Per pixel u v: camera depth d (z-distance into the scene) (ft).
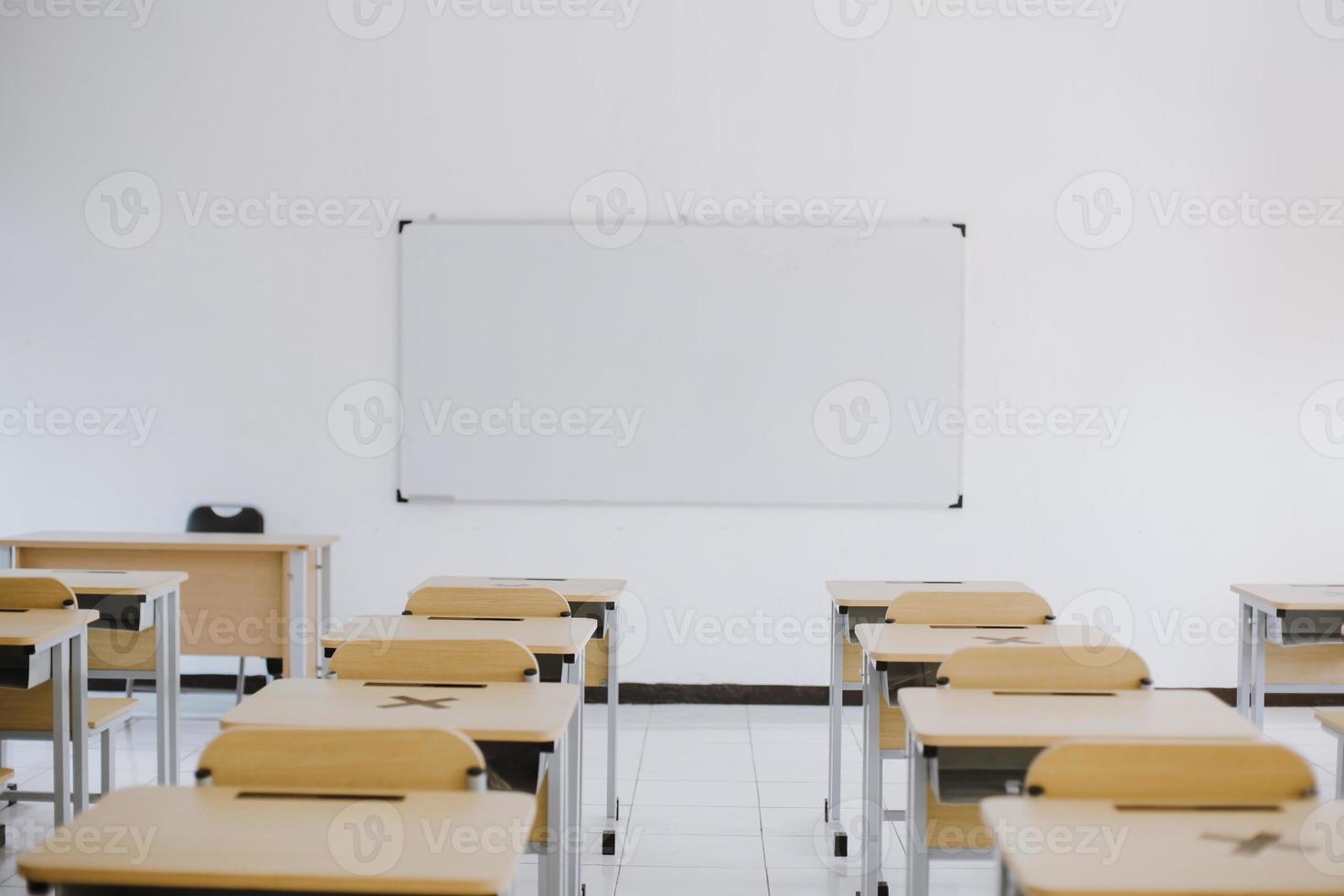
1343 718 8.87
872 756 9.32
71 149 16.55
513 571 16.62
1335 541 16.35
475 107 16.44
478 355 16.46
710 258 16.34
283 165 16.51
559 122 16.44
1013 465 16.42
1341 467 16.31
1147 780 5.74
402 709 7.29
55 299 16.61
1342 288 16.26
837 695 11.62
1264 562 16.38
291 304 16.57
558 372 16.43
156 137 16.51
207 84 16.51
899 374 16.34
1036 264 16.33
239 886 4.75
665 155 16.39
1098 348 16.31
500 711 7.25
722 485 16.42
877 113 16.35
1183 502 16.38
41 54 16.51
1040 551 16.46
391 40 16.47
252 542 13.85
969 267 16.37
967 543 16.47
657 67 16.39
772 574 16.56
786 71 16.39
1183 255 16.30
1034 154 16.31
